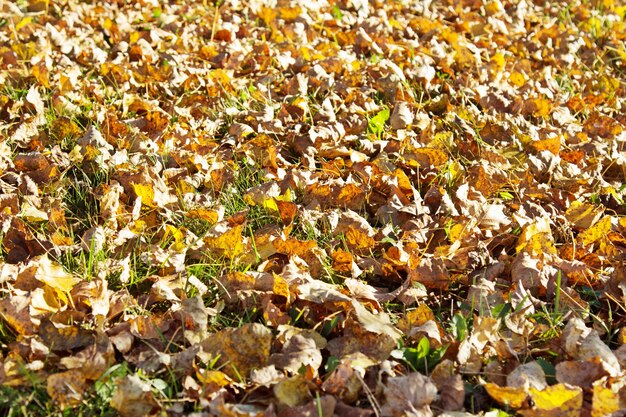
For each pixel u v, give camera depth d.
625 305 1.49
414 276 1.54
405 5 3.11
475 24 2.89
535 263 1.55
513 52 2.79
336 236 1.65
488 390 1.29
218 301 1.47
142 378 1.30
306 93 2.17
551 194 1.81
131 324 1.38
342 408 1.27
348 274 1.56
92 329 1.38
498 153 1.96
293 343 1.35
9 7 2.67
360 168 1.82
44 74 2.07
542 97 2.34
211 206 1.71
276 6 3.00
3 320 1.38
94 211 1.69
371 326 1.38
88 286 1.44
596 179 1.89
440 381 1.32
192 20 2.79
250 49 2.53
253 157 1.87
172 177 1.77
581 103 2.31
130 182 1.71
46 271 1.45
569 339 1.38
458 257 1.57
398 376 1.33
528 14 3.26
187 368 1.33
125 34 2.54
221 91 2.14
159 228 1.61
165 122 1.95
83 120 1.98
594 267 1.61
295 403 1.27
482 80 2.41
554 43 2.92
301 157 1.88
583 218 1.72
